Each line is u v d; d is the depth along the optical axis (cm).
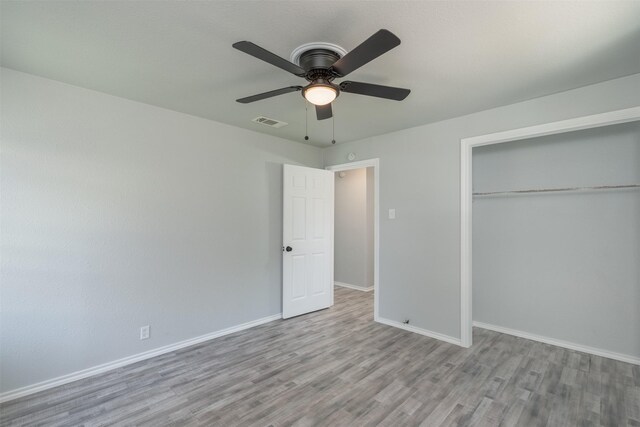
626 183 290
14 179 229
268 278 394
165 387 242
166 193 305
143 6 158
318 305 441
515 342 330
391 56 206
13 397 226
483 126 306
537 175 341
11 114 228
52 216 244
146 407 217
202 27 176
